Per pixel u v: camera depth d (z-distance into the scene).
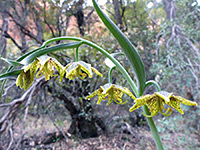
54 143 3.05
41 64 0.56
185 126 2.39
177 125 2.33
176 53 2.61
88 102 2.79
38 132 3.20
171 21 2.67
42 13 2.64
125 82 2.61
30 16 2.96
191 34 2.61
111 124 3.46
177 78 2.53
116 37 0.56
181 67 2.60
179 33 2.87
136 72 0.62
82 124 3.31
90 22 3.15
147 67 2.93
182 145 2.26
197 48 2.59
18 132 3.03
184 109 2.39
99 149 2.89
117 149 2.85
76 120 3.29
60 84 2.67
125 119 3.45
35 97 3.01
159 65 2.42
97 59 2.59
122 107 2.98
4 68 2.46
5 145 2.38
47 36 3.36
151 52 3.02
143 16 3.34
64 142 3.05
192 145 2.23
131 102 2.71
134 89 0.69
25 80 0.61
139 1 3.32
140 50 2.97
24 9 2.92
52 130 3.32
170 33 3.04
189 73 2.54
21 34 3.15
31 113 3.09
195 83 2.52
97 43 2.48
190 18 2.82
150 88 2.81
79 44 0.65
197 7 2.68
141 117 3.14
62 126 3.44
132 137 3.16
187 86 2.64
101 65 2.52
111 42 2.57
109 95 0.77
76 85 2.73
